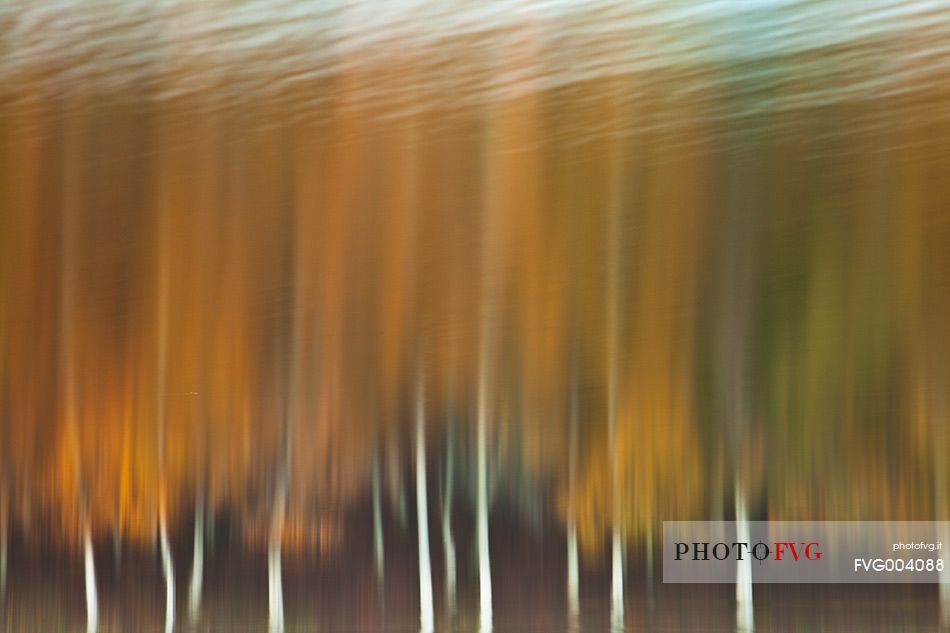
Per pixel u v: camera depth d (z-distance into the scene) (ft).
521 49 226.17
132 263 220.02
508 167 218.59
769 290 208.85
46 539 209.56
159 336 216.95
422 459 210.18
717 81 218.59
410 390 212.43
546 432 208.54
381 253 217.36
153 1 234.38
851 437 202.90
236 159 222.89
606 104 218.38
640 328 209.97
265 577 203.21
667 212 213.66
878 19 215.72
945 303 205.16
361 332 215.31
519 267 214.90
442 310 214.48
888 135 211.61
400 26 228.63
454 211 217.36
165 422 213.66
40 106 227.81
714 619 193.06
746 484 203.82
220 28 230.48
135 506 211.41
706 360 207.82
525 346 212.02
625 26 223.71
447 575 202.80
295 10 231.50
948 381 202.80
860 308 206.08
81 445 213.66
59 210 222.48
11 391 215.92
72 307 218.38
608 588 199.52
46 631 195.83
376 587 201.05
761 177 212.84
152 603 199.52
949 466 200.85
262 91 225.15
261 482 211.61
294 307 216.33
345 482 211.00
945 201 208.23
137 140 224.53
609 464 206.69
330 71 227.61
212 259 219.20
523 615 195.62
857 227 208.95
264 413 213.25
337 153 222.28
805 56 217.97
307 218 220.23
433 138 219.41
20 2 233.96
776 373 205.67
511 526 206.80
